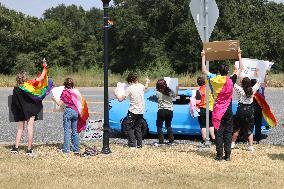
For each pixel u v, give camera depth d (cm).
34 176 798
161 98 1132
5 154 1007
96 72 4319
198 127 1242
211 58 992
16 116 1023
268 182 758
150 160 945
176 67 5769
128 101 1320
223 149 1011
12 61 6412
